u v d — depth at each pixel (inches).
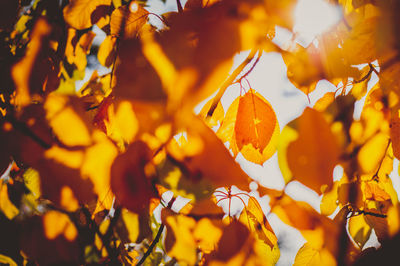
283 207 22.3
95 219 23.6
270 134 22.0
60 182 21.9
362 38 21.4
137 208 21.9
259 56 21.5
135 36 21.2
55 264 23.7
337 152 21.9
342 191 22.9
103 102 22.0
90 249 24.0
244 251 22.8
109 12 23.5
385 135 22.3
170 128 21.2
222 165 21.5
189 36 20.7
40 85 23.3
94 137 21.9
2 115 22.2
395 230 22.7
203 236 23.2
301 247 22.8
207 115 21.9
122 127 21.4
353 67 22.0
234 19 20.6
